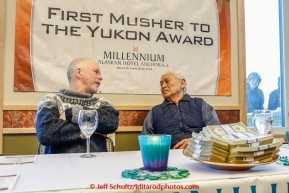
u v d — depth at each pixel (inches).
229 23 102.7
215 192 27.3
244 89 101.9
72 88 83.4
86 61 84.4
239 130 39.0
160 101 94.4
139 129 90.6
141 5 94.2
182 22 97.9
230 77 101.6
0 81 81.2
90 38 89.4
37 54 85.0
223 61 101.3
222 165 30.7
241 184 28.2
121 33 92.0
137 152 50.9
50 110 63.0
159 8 95.8
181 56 97.3
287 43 109.4
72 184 26.0
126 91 91.8
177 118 83.2
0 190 24.0
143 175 28.1
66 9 87.7
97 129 64.1
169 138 31.7
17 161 39.8
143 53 93.7
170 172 29.4
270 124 51.6
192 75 98.0
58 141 59.1
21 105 82.1
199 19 99.7
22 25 84.0
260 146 32.1
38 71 84.8
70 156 45.4
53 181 27.3
